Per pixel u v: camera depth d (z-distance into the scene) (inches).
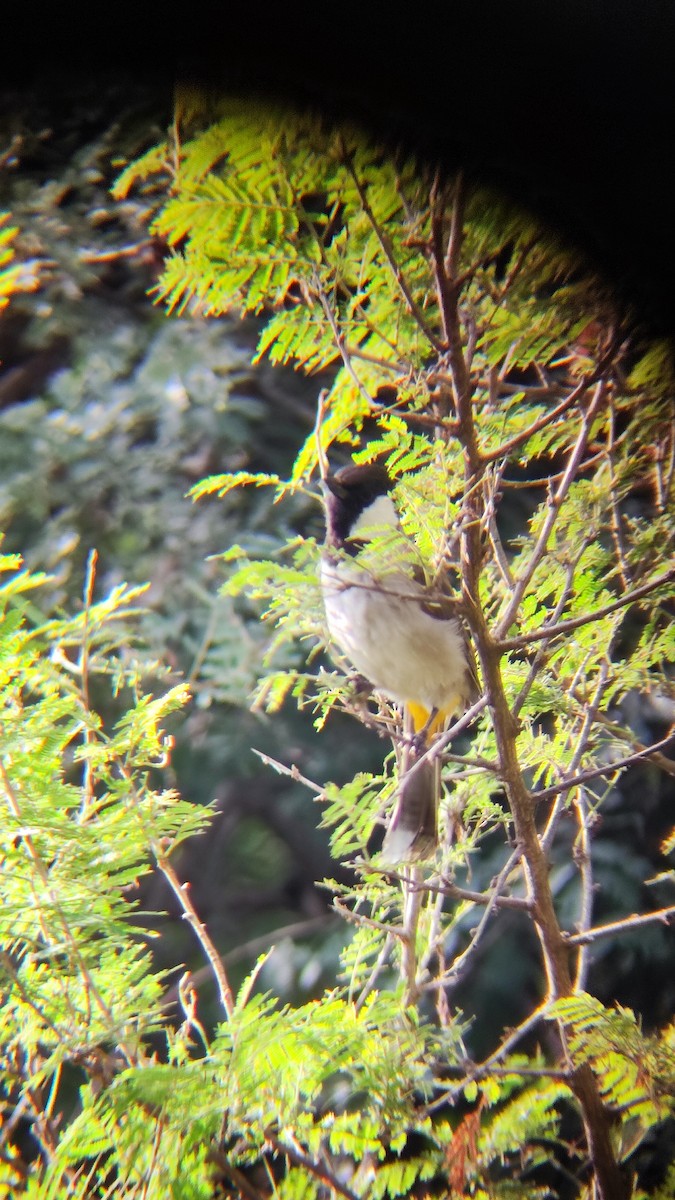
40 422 470.9
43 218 377.7
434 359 237.8
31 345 471.5
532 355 202.5
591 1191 190.7
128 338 469.7
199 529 467.2
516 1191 178.5
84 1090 175.3
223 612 454.0
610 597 221.3
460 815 231.1
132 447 477.4
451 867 233.3
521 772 206.7
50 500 464.1
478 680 315.9
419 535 207.9
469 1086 185.6
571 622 189.0
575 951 425.1
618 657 299.4
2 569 210.8
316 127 187.2
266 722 432.1
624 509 270.4
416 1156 198.2
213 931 544.7
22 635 202.4
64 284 428.5
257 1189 199.5
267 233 190.7
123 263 459.8
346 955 221.5
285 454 480.1
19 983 181.9
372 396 215.0
